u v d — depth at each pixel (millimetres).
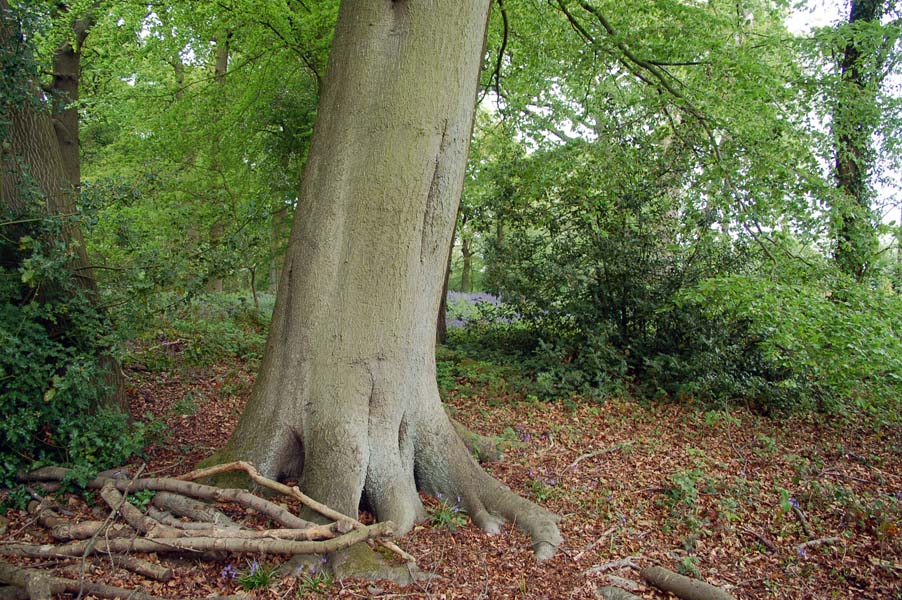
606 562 4574
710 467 6707
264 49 11719
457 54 4812
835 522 5574
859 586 4555
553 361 9539
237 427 5098
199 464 5027
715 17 9328
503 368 9891
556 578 4289
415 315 4957
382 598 3859
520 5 10867
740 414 8891
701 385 9039
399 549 4055
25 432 4762
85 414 5445
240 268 6430
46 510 4617
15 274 5086
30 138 5586
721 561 4836
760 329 8352
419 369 5059
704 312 8719
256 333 11797
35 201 4973
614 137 10320
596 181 10320
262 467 4797
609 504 5570
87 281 5758
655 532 5188
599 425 7910
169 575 3939
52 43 8258
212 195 11922
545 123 11352
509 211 10844
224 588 3879
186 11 10195
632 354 9977
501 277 10656
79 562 4055
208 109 12117
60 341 5422
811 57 9039
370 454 4773
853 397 8055
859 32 8844
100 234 6613
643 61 9516
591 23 10219
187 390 8266
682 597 4168
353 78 4816
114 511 4359
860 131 9977
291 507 4668
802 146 9156
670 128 10508
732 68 9039
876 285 9828
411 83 4727
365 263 4801
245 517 4551
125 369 8352
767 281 7617
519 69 11820
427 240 4969
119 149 13750
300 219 4980
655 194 9992
